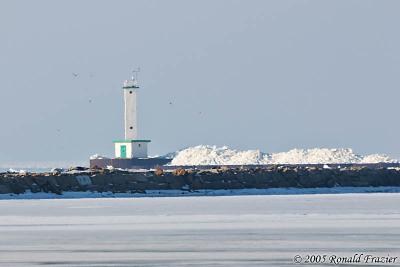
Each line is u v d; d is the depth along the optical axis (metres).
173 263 194.38
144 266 191.50
